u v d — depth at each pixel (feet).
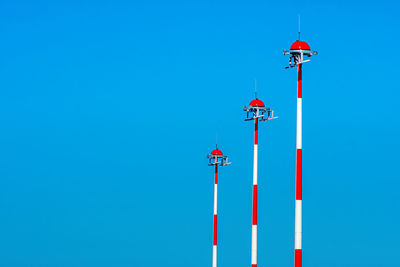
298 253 215.92
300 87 224.53
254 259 341.41
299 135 222.07
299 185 219.00
